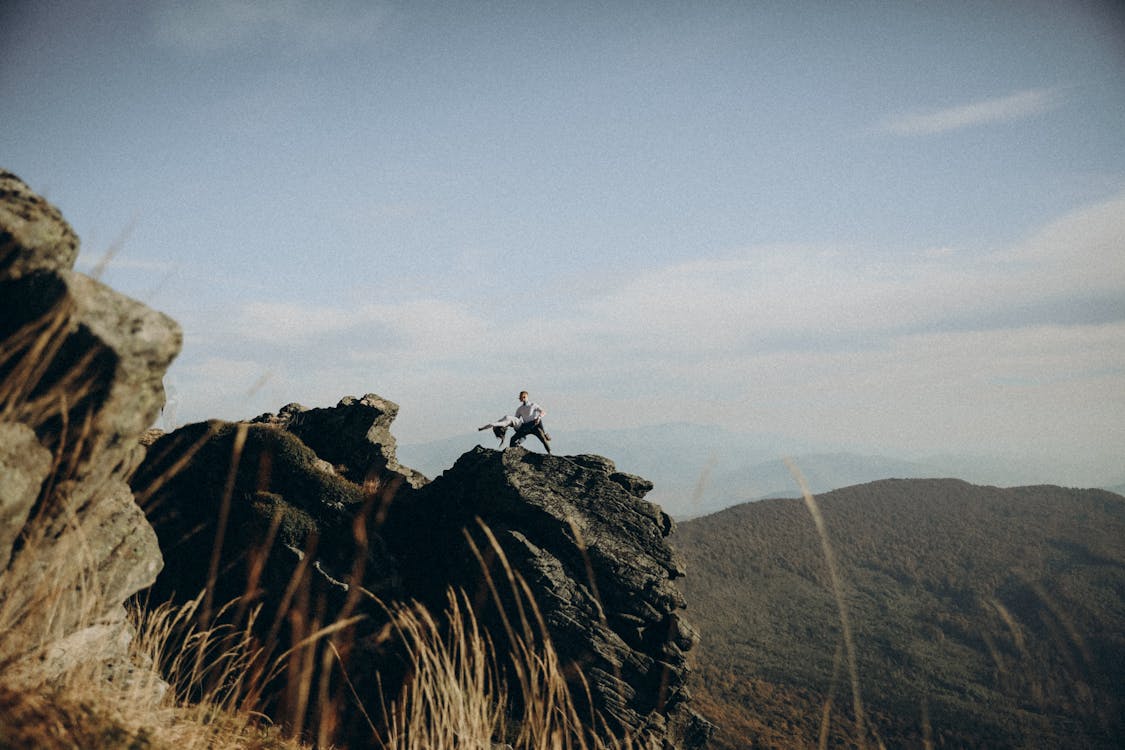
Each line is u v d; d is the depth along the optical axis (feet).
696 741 37.24
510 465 46.50
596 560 40.91
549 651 15.06
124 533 18.26
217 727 17.13
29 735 10.90
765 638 269.23
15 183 14.92
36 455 13.60
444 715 15.29
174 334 15.53
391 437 52.85
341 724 29.71
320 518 41.42
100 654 16.46
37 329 13.62
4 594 13.44
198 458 42.80
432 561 42.63
